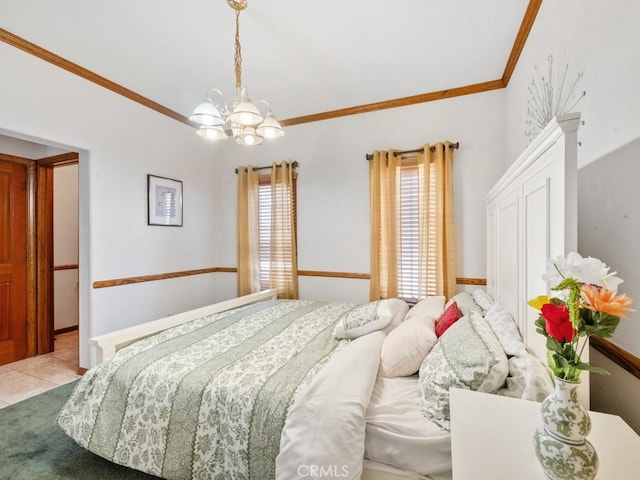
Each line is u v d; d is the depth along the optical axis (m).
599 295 0.66
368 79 2.66
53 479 1.51
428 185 2.82
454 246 2.75
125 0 1.78
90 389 1.49
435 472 1.02
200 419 1.26
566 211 0.88
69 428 1.48
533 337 1.16
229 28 2.02
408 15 1.90
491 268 2.14
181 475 1.25
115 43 2.18
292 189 3.46
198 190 3.64
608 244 1.08
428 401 1.16
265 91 2.87
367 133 3.16
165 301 3.24
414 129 2.97
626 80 0.97
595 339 1.14
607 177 1.09
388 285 2.98
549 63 1.63
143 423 1.35
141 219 2.99
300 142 3.45
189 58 2.36
